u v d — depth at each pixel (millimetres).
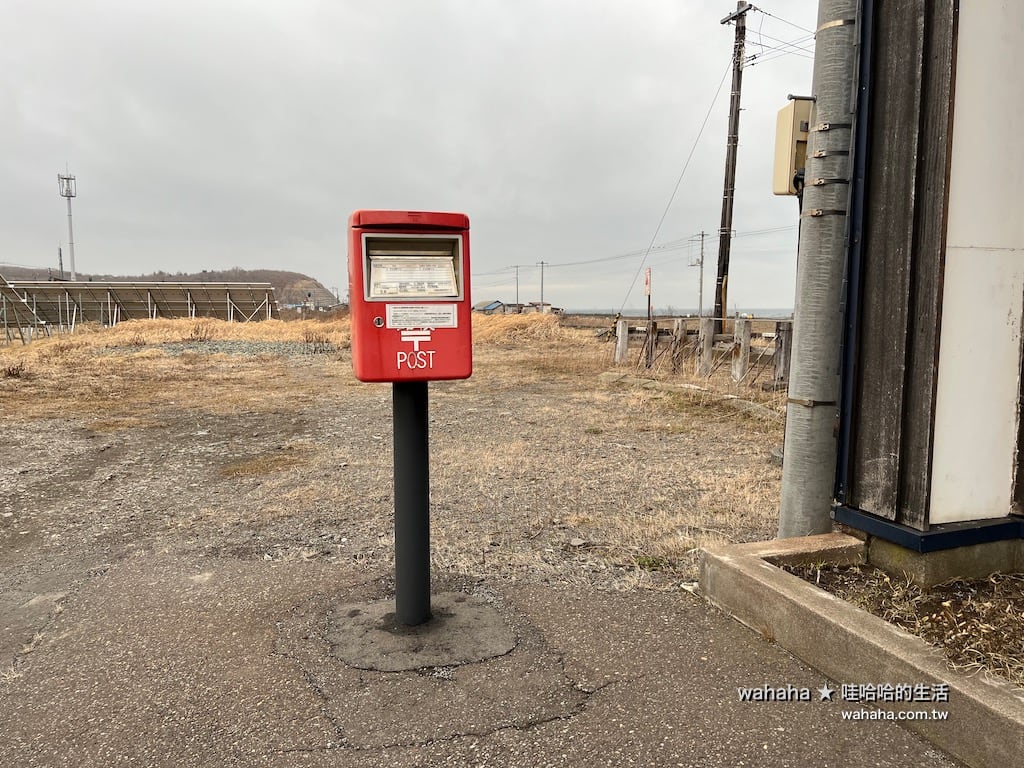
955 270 2760
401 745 2104
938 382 2783
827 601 2602
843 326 3184
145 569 3686
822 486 3459
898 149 2861
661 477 5742
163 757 2055
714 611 3061
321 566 3678
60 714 2283
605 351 18797
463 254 2609
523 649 2701
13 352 20891
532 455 6668
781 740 2117
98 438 7914
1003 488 3002
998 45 2740
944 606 2705
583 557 3803
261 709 2297
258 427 8695
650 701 2334
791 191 3576
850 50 3225
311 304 108375
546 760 2031
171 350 21719
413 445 2758
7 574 3650
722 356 12562
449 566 3656
